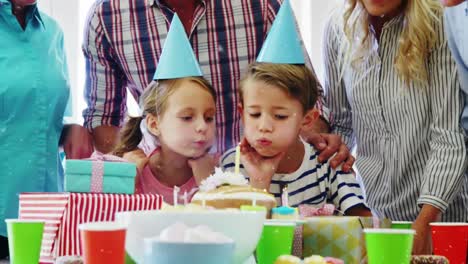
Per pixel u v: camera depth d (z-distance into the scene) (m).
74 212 1.44
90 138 2.24
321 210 1.62
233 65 2.10
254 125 1.89
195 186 1.94
